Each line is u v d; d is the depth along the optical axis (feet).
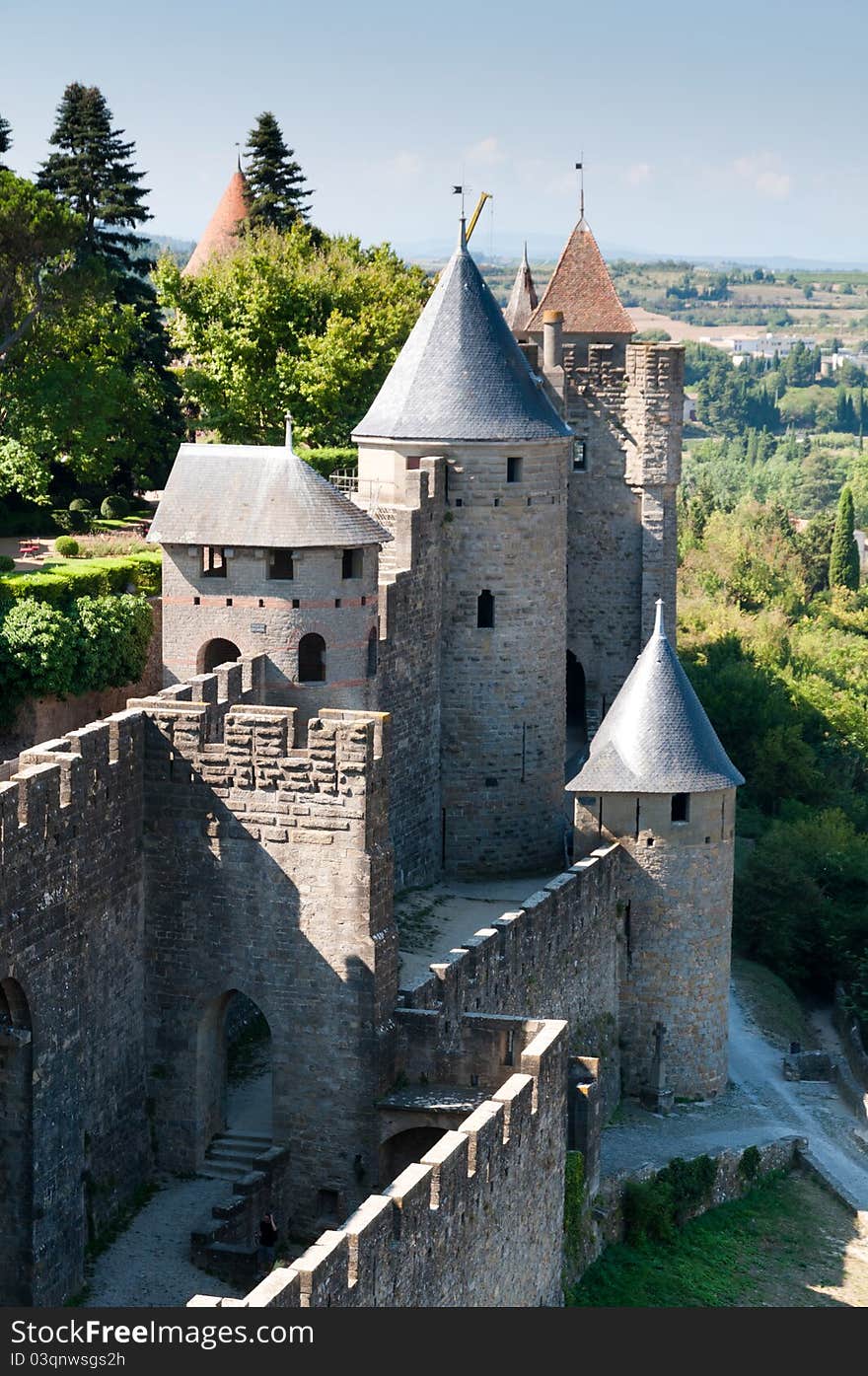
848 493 628.28
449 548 239.50
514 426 238.48
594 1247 179.93
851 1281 189.16
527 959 191.31
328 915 161.58
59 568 245.04
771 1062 239.50
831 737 396.98
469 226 252.21
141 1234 158.81
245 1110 174.40
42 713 223.71
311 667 211.61
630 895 218.79
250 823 162.20
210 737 162.30
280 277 349.20
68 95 352.08
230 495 208.54
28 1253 148.46
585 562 282.56
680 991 220.43
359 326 342.64
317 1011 162.71
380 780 162.20
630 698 221.25
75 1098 153.69
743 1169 205.16
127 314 318.65
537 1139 157.48
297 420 340.18
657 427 277.23
